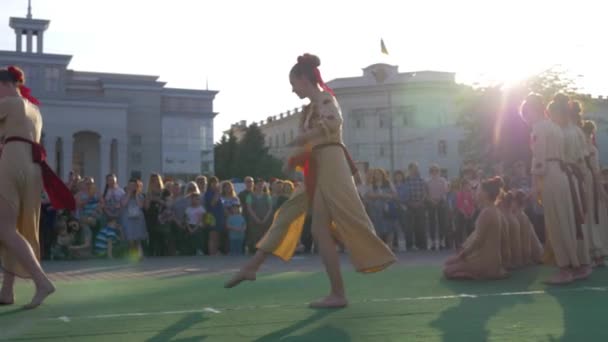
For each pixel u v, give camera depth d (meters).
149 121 59.34
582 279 7.45
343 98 70.19
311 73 5.47
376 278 7.88
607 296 6.07
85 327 4.62
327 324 4.63
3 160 5.59
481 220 7.55
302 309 5.32
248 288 6.96
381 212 15.67
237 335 4.28
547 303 5.63
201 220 14.87
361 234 5.25
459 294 6.30
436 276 8.05
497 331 4.36
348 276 8.16
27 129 5.72
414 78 68.62
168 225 14.53
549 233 7.21
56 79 55.38
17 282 8.00
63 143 52.75
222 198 15.28
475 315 4.99
